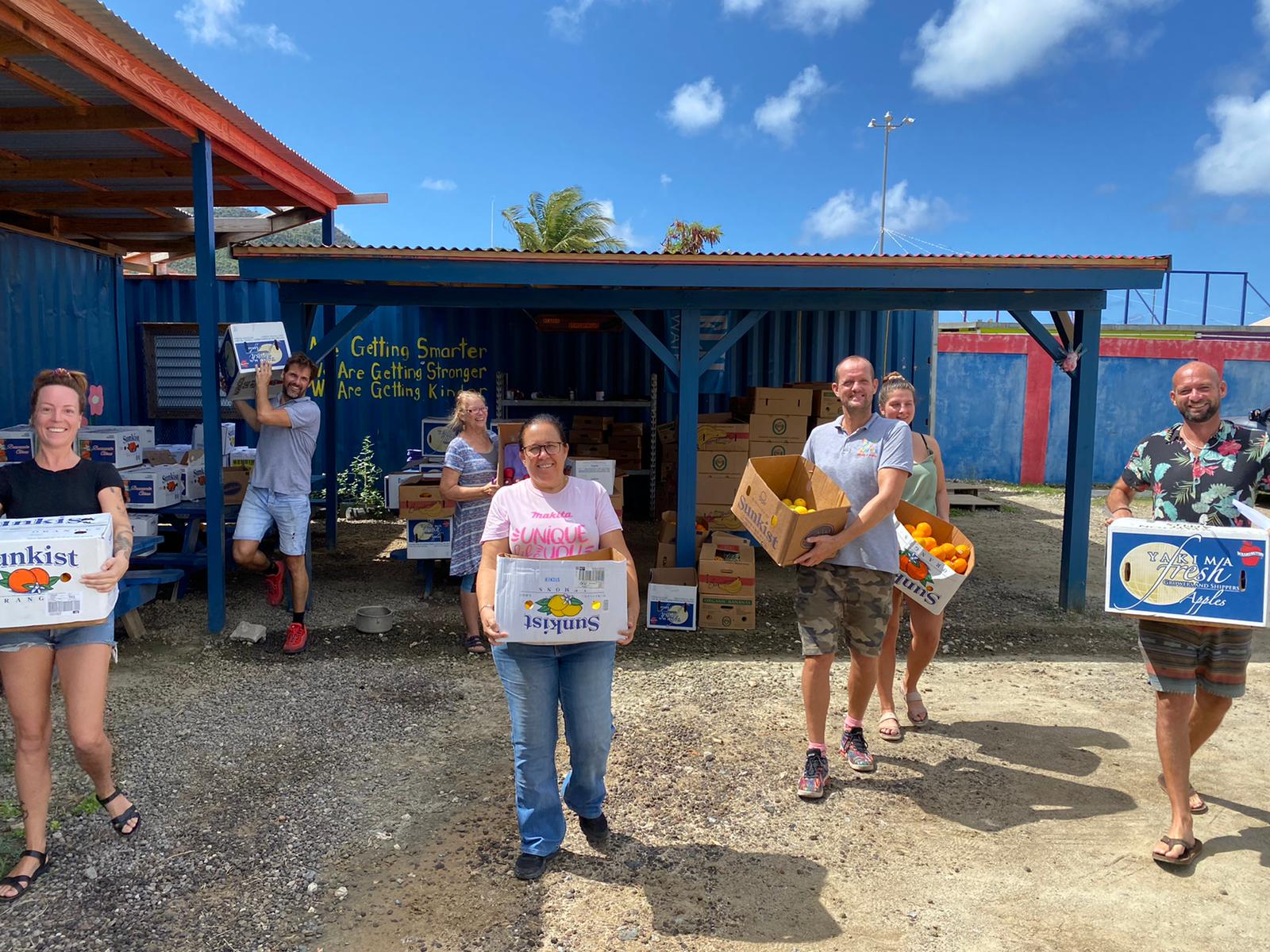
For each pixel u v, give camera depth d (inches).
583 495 116.2
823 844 126.9
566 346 411.8
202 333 215.2
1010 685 195.0
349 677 193.8
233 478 270.7
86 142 235.5
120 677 189.5
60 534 109.0
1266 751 158.7
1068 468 255.4
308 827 129.6
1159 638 122.1
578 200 1096.2
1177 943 105.1
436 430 293.6
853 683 147.0
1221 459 122.0
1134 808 137.8
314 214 313.3
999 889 116.2
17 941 102.7
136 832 126.3
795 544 130.7
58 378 119.3
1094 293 245.8
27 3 149.9
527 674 112.1
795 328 420.2
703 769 150.4
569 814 134.0
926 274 229.8
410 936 105.3
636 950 103.2
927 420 433.1
